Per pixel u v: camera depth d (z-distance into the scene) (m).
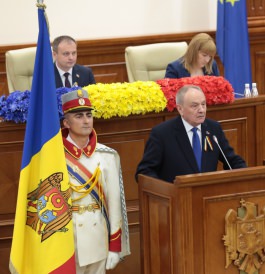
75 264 9.56
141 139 11.98
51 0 17.56
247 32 17.38
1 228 11.47
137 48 15.09
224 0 17.25
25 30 17.42
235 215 9.34
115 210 9.92
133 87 11.77
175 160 10.28
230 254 9.39
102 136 11.77
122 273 11.99
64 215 9.44
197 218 9.23
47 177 9.45
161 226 9.70
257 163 12.95
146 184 9.93
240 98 12.60
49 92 9.50
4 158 11.38
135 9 18.27
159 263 9.85
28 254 9.55
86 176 9.72
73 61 13.22
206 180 9.16
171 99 11.96
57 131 9.46
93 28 17.97
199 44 13.12
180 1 18.64
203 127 10.52
